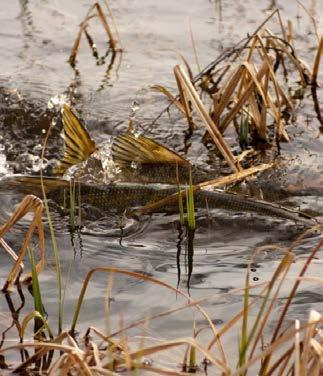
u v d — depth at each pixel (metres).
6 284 8.74
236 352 7.55
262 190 11.29
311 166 12.25
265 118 13.40
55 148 13.05
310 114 14.55
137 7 18.52
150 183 11.13
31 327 8.00
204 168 12.28
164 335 7.86
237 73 13.47
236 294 8.64
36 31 17.45
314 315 6.34
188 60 16.23
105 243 9.96
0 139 13.28
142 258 9.60
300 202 11.02
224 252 9.76
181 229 10.33
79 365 6.82
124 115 14.36
